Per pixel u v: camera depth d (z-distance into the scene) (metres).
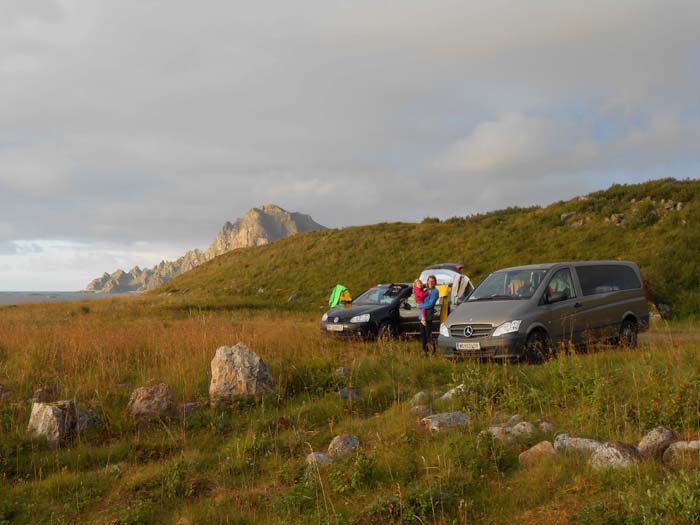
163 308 30.88
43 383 10.17
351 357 11.41
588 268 11.98
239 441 6.92
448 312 13.97
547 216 33.66
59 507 5.43
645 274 21.50
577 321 11.09
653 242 25.48
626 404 6.64
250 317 26.08
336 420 7.90
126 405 8.70
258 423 7.70
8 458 6.77
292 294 34.66
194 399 9.03
